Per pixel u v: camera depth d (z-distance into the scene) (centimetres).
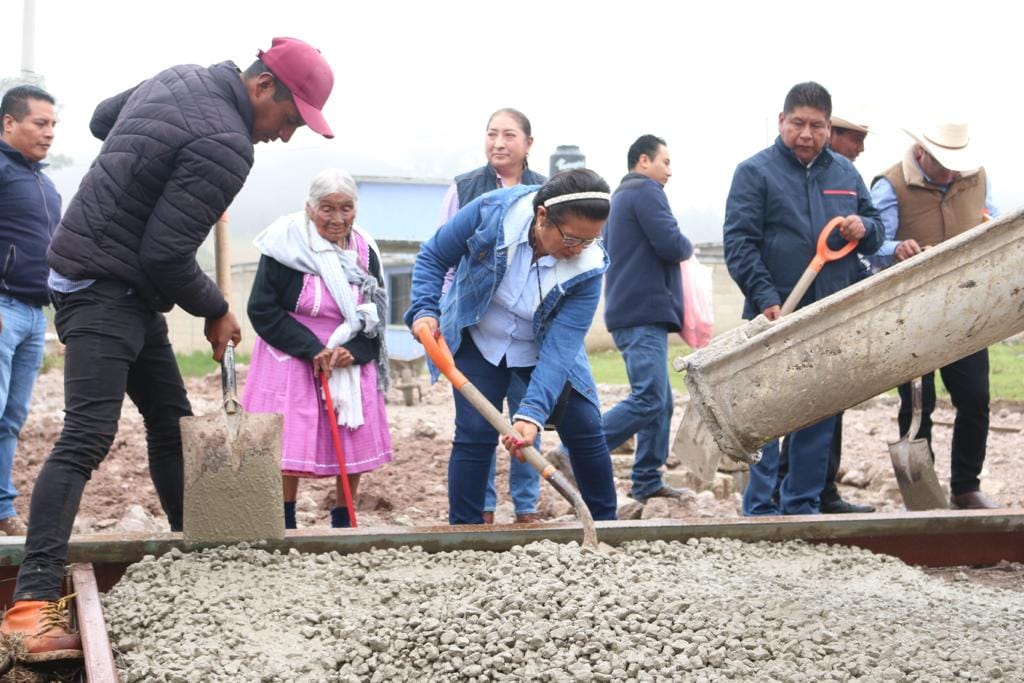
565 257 479
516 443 479
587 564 459
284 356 582
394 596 436
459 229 504
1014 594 491
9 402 633
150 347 481
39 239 627
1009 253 414
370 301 596
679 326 734
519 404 531
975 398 671
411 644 382
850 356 434
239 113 444
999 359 1864
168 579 441
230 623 404
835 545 530
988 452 1000
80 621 387
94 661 351
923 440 660
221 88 441
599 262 496
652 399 722
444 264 515
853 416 1271
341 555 475
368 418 594
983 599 475
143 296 440
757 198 641
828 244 636
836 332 435
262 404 582
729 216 645
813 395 443
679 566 479
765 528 523
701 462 524
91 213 428
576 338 495
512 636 383
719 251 2788
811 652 378
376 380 603
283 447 574
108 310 432
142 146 425
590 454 536
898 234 700
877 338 430
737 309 2781
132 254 430
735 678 363
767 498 641
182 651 379
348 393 582
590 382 534
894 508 787
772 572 484
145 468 870
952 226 692
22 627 399
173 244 423
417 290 512
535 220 477
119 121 438
